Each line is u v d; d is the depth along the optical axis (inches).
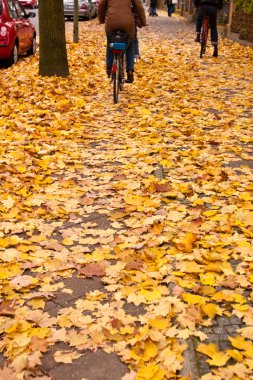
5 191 223.0
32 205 210.4
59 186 229.9
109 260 167.9
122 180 235.6
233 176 233.9
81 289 152.3
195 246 173.3
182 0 1705.2
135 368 118.6
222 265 160.1
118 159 264.7
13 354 123.1
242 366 116.0
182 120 334.3
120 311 139.3
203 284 150.9
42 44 482.0
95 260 166.7
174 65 566.9
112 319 134.6
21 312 139.3
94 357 123.2
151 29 1116.5
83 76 493.7
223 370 115.2
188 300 140.8
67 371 119.5
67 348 126.6
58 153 274.5
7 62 592.1
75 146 287.1
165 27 1180.5
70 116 343.9
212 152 268.2
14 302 143.8
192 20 1375.5
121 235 183.5
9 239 179.6
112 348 124.8
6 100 394.9
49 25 475.8
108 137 301.7
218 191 220.4
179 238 178.7
